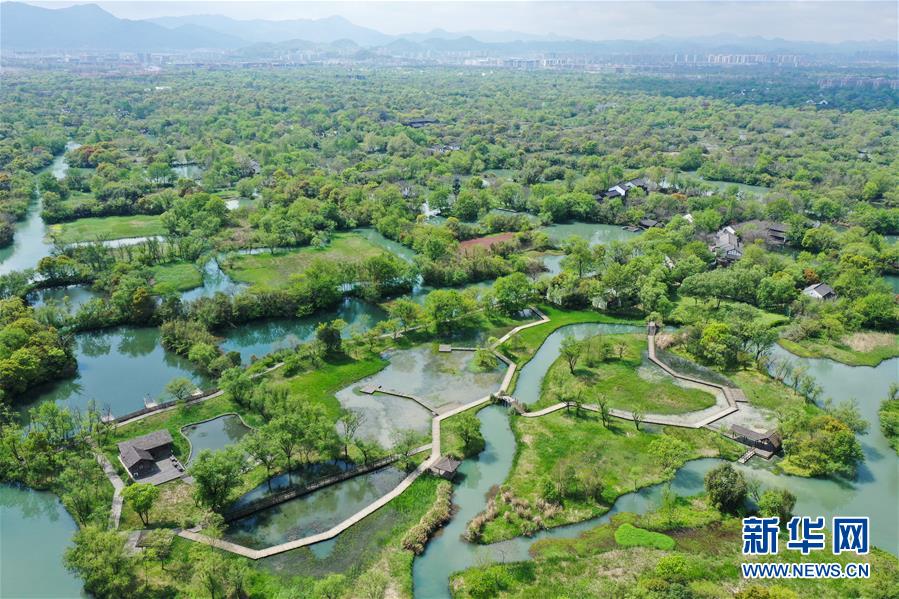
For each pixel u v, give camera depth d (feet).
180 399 387.34
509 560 269.23
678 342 472.03
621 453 343.46
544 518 294.46
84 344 485.15
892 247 625.82
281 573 259.39
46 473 319.88
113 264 586.04
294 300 515.50
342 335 492.95
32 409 380.17
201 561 253.85
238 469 302.25
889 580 241.96
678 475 327.26
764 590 230.07
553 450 346.33
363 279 562.25
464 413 382.63
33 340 420.77
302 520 293.43
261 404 370.73
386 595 248.52
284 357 442.91
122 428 360.28
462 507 304.91
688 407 388.16
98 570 243.40
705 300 544.21
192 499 303.07
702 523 289.53
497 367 443.73
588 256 584.40
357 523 290.35
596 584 253.03
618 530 285.23
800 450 332.39
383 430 363.56
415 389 411.13
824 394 409.49
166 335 471.21
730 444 350.64
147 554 260.42
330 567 263.70
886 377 435.53
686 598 231.30
